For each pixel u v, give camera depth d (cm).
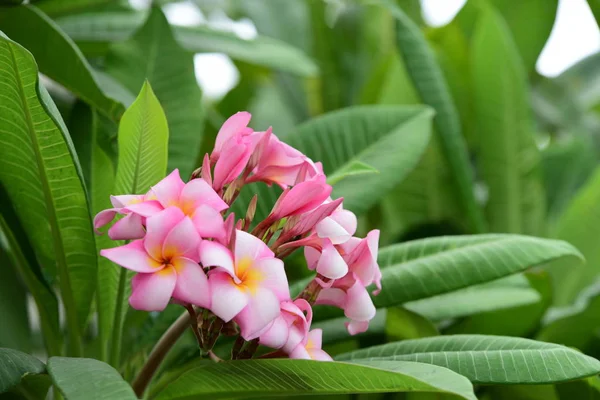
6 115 81
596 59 205
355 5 181
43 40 95
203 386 79
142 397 85
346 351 102
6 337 96
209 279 71
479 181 153
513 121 132
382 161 104
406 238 121
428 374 72
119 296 89
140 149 84
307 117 175
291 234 76
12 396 86
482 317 106
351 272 78
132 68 105
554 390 96
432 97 116
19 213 89
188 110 103
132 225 72
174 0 145
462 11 160
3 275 100
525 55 165
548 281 105
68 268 88
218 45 127
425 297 89
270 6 181
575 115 195
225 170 77
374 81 150
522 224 136
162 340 82
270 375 75
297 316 73
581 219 132
